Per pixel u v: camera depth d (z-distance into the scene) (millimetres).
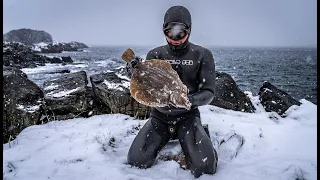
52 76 20516
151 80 2834
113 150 3664
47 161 3273
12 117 4531
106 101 5086
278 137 3918
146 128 3391
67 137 3934
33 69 26281
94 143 3674
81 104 4961
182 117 3369
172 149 3467
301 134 4016
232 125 4355
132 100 4883
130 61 2939
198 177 2969
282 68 38469
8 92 4719
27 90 4988
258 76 27953
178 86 2820
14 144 3842
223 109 5262
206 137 3188
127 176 2883
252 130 4121
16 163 3213
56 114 4875
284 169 3055
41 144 3719
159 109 3385
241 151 3586
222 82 5836
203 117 4727
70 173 3006
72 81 5453
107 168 3070
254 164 3215
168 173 3037
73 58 49094
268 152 3561
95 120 4695
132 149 3205
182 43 3240
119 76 5578
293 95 18016
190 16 3234
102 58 50812
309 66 42812
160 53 3457
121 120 4680
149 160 3145
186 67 3361
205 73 3352
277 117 4801
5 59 28828
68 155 3418
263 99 5992
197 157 3000
